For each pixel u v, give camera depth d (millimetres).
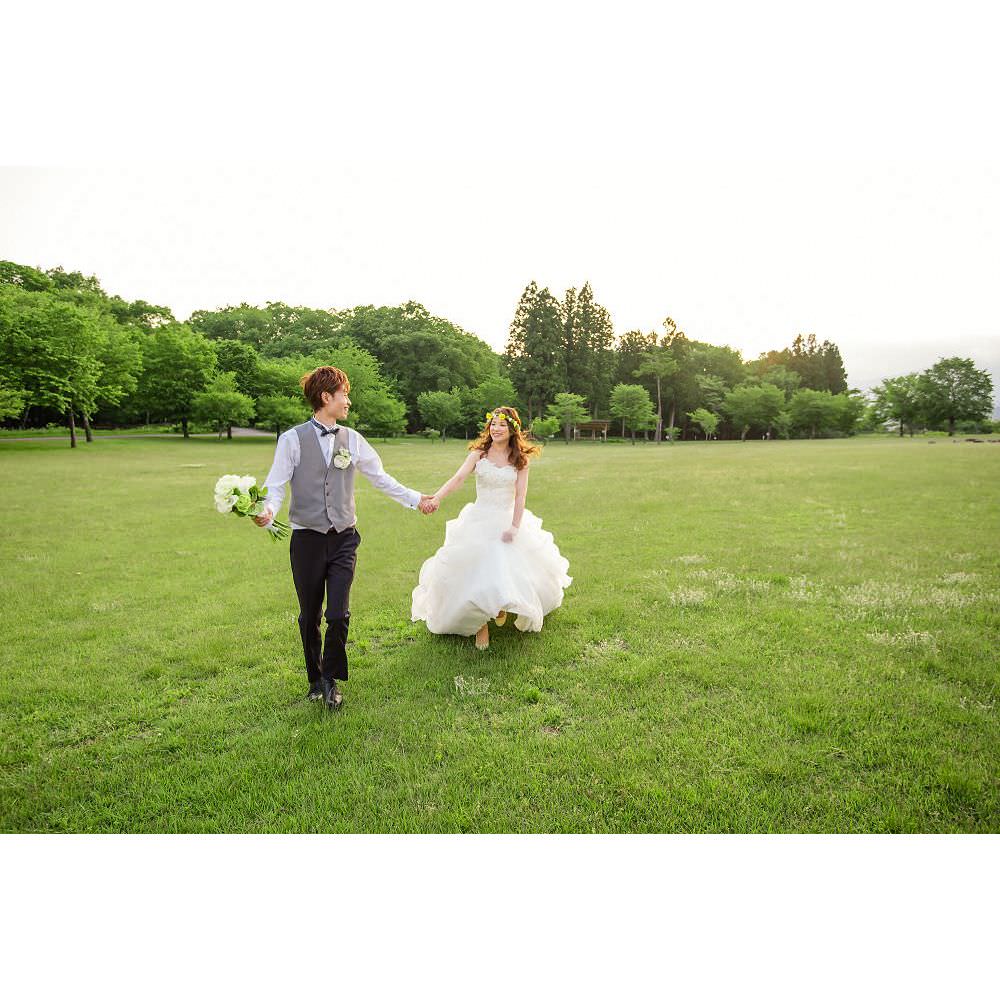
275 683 4031
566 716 3441
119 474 19406
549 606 4945
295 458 3689
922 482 14281
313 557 3662
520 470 4520
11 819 2697
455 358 75375
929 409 61250
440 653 4418
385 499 13688
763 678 3814
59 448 32906
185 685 4059
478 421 68875
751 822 2547
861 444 42312
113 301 67375
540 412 68312
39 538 9281
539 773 2889
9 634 5102
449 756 3064
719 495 13047
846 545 7703
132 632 5125
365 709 3584
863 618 4887
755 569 6625
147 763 3102
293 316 88062
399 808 2701
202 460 26141
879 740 3059
